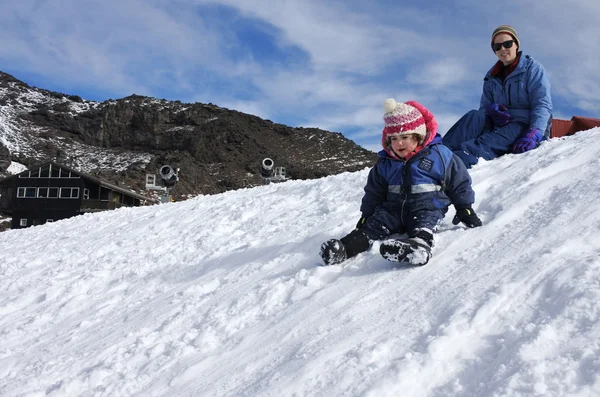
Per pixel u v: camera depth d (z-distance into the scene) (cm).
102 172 7944
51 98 12550
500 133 494
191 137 10144
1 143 8612
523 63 497
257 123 11281
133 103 11162
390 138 312
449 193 310
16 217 4466
